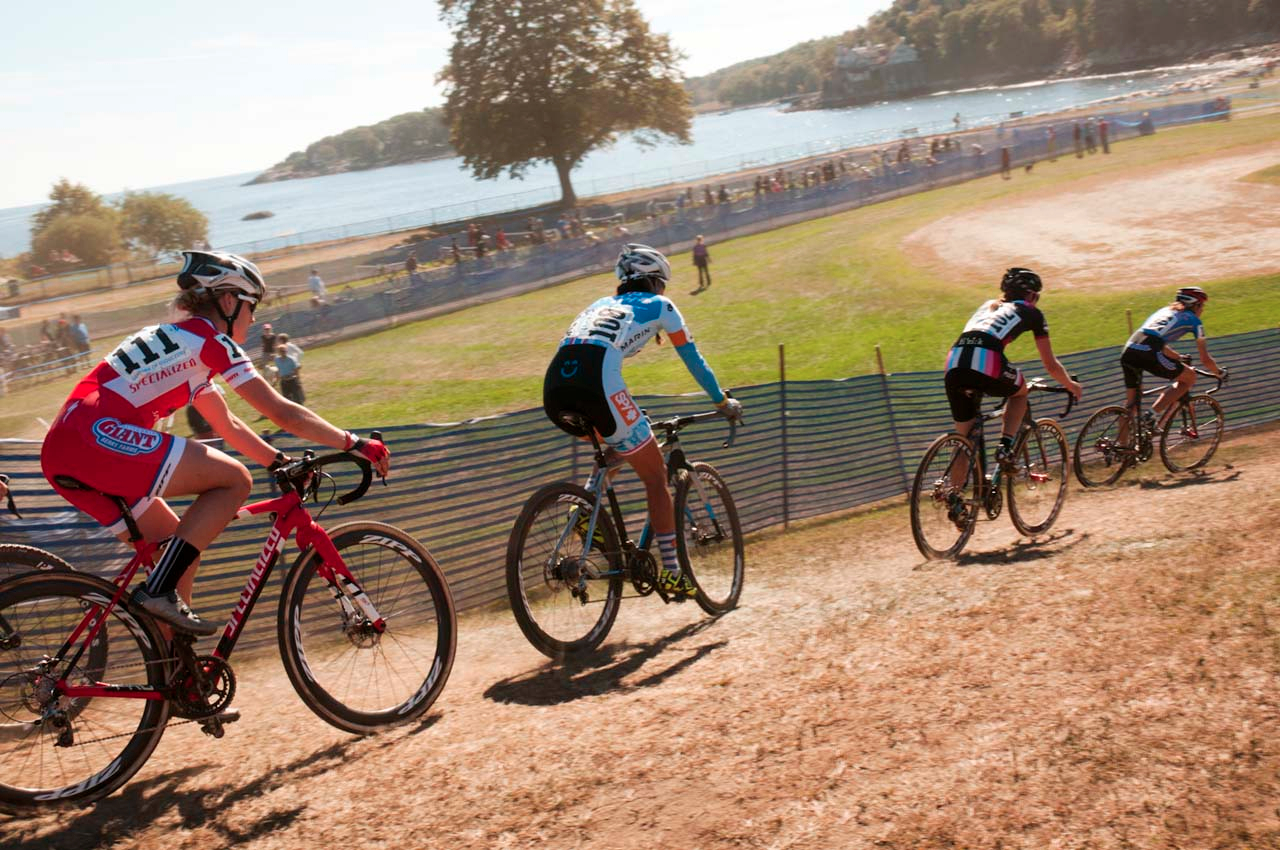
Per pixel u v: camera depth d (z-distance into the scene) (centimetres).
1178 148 4703
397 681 352
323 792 290
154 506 301
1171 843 220
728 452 858
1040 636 346
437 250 4556
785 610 460
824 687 333
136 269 5044
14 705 282
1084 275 2384
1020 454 648
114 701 304
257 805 284
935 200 4281
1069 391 635
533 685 382
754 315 2472
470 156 6875
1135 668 305
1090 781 247
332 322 2964
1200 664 298
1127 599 366
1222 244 2511
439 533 625
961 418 612
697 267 3055
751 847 242
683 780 278
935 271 2672
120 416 286
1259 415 1316
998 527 705
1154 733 264
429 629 365
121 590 293
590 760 296
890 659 349
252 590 321
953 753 272
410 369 2297
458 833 262
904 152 5269
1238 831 220
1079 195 3678
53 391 2533
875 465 994
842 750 284
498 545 655
